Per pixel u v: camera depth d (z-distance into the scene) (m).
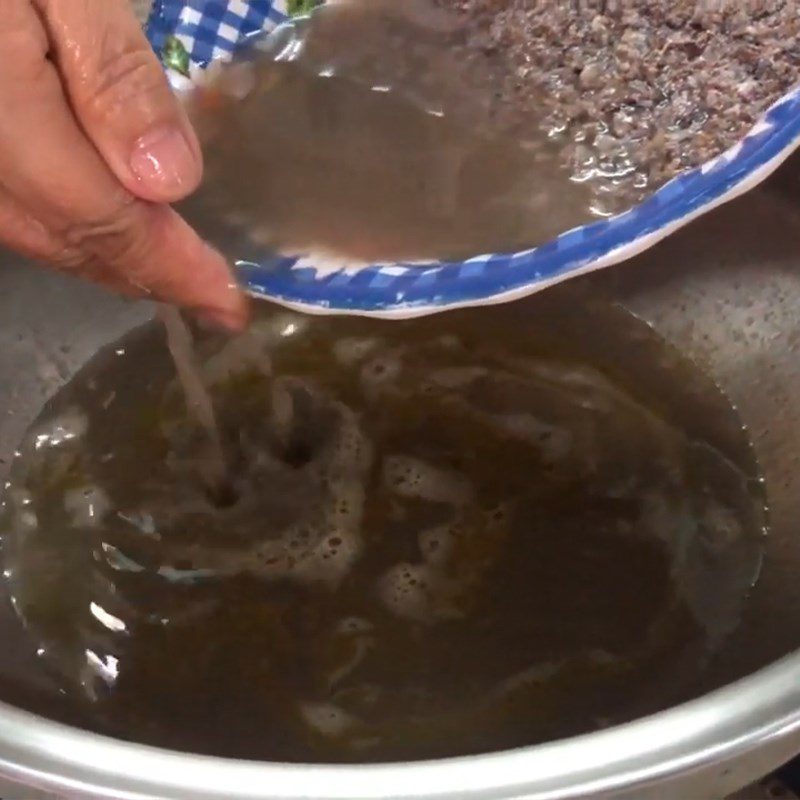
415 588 0.54
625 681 0.51
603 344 0.61
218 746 0.50
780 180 0.55
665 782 0.38
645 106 0.52
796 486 0.56
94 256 0.45
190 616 0.54
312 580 0.55
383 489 0.57
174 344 0.57
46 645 0.53
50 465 0.59
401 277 0.45
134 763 0.39
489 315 0.62
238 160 0.50
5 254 0.59
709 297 0.60
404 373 0.60
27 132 0.42
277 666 0.52
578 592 0.54
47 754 0.39
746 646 0.52
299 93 0.53
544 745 0.39
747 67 0.51
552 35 0.54
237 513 0.57
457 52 0.54
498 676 0.52
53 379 0.62
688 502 0.56
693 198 0.43
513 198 0.49
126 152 0.42
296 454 0.58
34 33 0.41
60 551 0.56
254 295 0.47
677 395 0.59
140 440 0.59
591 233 0.44
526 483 0.57
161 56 0.52
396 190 0.49
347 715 0.51
